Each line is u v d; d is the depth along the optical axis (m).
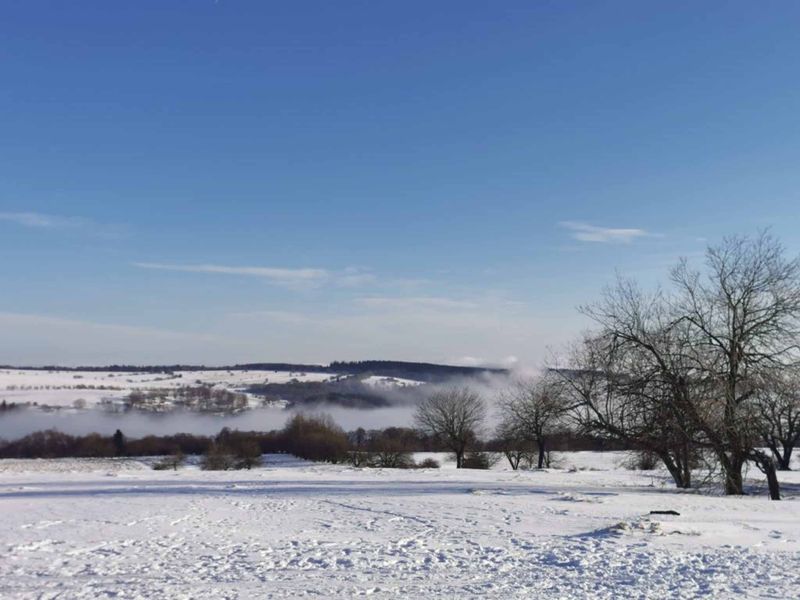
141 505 28.08
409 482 38.94
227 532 21.50
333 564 16.77
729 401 32.88
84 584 14.87
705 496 32.06
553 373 42.00
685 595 13.52
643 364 35.38
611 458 81.00
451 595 13.70
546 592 13.88
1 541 19.97
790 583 14.40
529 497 30.11
